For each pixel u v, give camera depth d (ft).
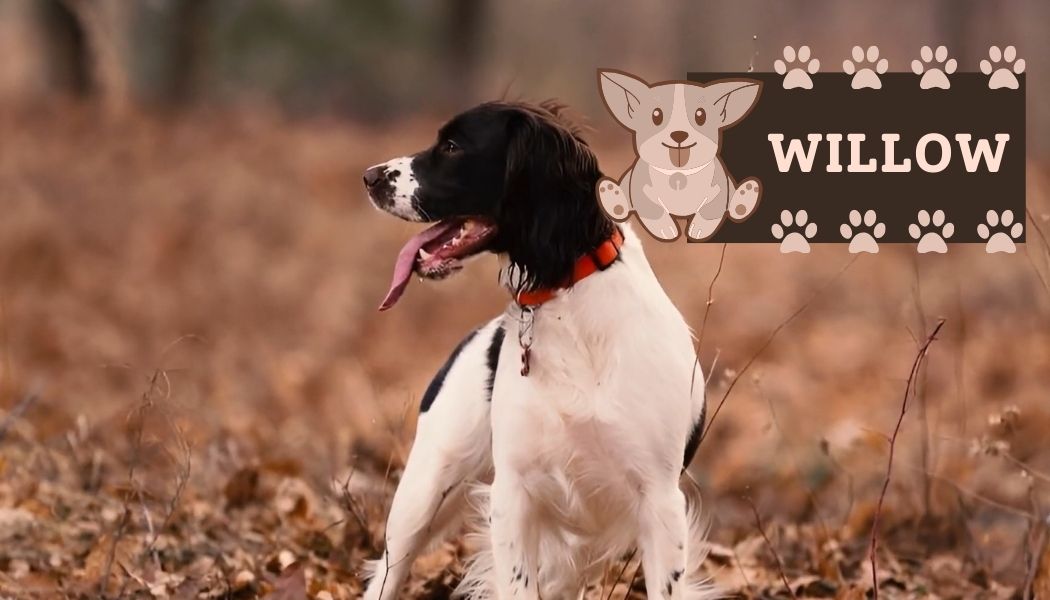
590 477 19.54
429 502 21.80
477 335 22.13
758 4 179.52
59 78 111.24
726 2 181.37
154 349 48.16
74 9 67.36
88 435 31.83
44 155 81.66
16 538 24.58
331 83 138.92
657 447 19.27
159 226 69.10
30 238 63.05
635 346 19.19
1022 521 28.66
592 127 20.90
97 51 69.36
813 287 58.49
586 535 20.45
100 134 87.86
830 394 40.63
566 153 19.52
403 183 20.26
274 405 39.96
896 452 32.78
